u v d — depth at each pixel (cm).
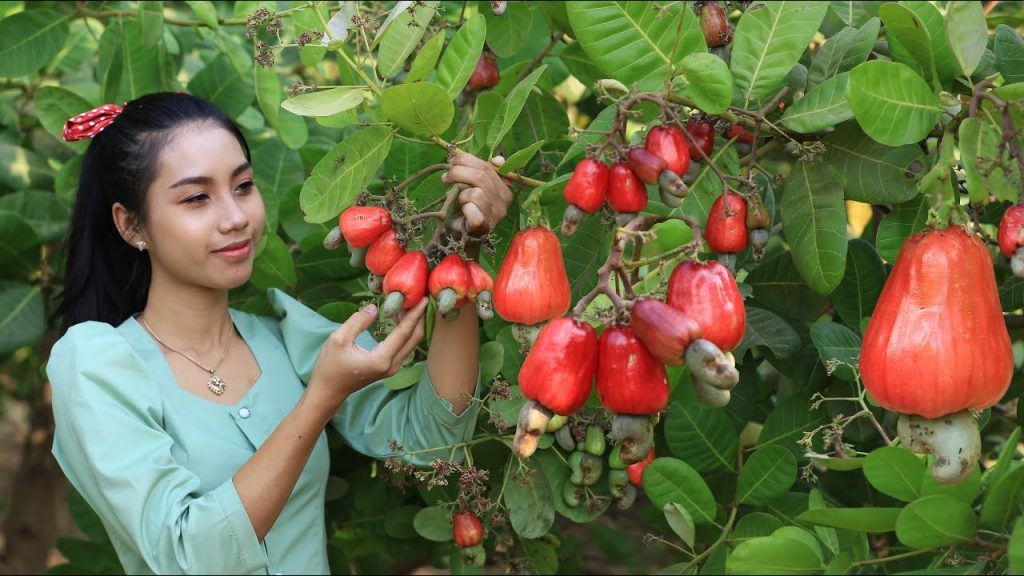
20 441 585
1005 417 247
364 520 257
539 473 205
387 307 157
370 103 190
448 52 171
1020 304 196
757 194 159
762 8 164
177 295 189
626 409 133
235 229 183
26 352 383
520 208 190
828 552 180
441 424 195
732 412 221
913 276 142
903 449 153
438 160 220
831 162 178
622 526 378
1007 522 154
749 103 177
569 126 231
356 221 161
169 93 187
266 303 229
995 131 151
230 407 188
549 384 133
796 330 224
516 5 214
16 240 250
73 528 480
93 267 199
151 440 172
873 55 199
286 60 330
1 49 251
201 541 164
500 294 151
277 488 169
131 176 181
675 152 147
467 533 210
